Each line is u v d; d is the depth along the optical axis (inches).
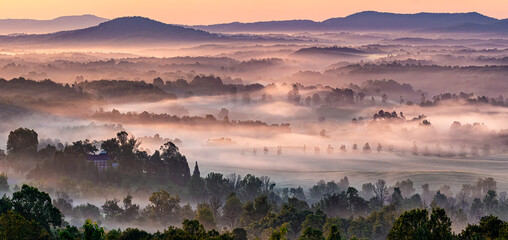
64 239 3572.8
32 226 4360.2
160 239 4658.0
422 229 3954.2
